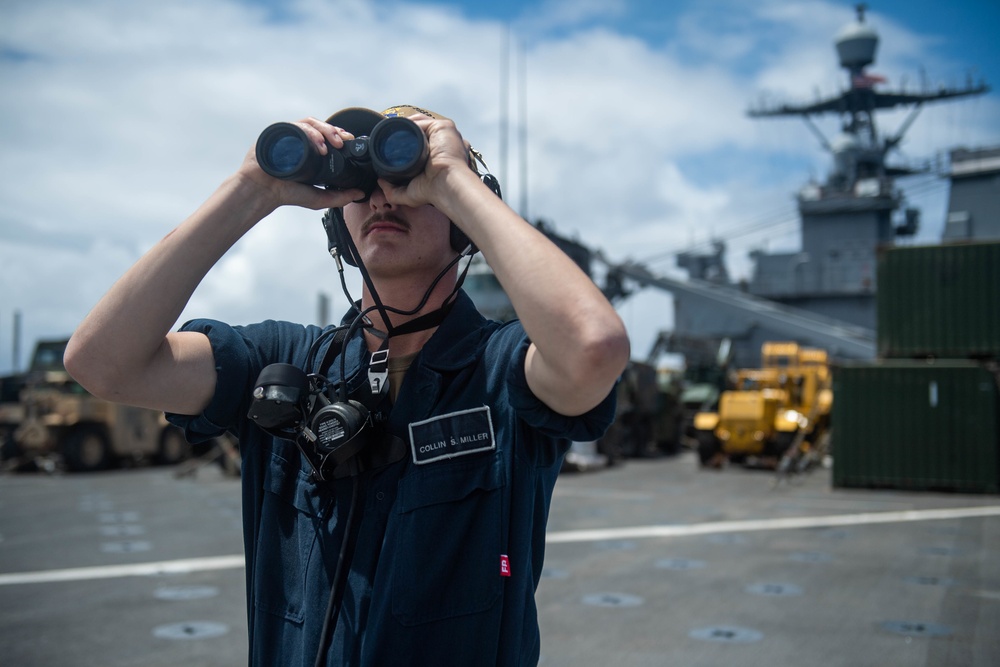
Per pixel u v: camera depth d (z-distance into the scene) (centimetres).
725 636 514
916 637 514
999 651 485
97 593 631
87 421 1862
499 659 126
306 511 135
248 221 135
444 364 136
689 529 961
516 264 117
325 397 139
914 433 1484
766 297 3650
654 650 485
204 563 748
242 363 144
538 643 140
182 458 2098
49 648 489
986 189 2956
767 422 1898
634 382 2248
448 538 126
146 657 473
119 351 129
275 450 141
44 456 1866
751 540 884
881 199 3575
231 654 479
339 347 148
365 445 132
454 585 125
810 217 3681
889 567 737
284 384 132
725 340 2617
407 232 138
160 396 135
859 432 1516
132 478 1722
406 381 137
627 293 1978
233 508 1158
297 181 132
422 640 123
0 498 1320
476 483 128
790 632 525
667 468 2023
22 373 2081
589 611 576
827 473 1891
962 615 568
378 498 131
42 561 759
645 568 726
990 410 1442
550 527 977
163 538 888
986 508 1195
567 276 116
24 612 574
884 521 1043
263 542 138
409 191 129
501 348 136
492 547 126
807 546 847
